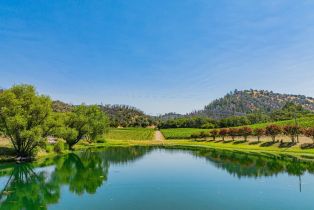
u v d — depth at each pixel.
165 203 35.16
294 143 92.12
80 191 40.91
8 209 33.00
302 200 36.00
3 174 52.16
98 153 91.12
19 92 65.38
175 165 65.19
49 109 67.81
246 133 113.31
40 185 44.38
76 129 97.69
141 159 76.44
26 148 67.69
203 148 110.38
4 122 62.31
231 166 63.22
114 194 39.12
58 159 72.44
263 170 57.56
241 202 35.28
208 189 42.06
